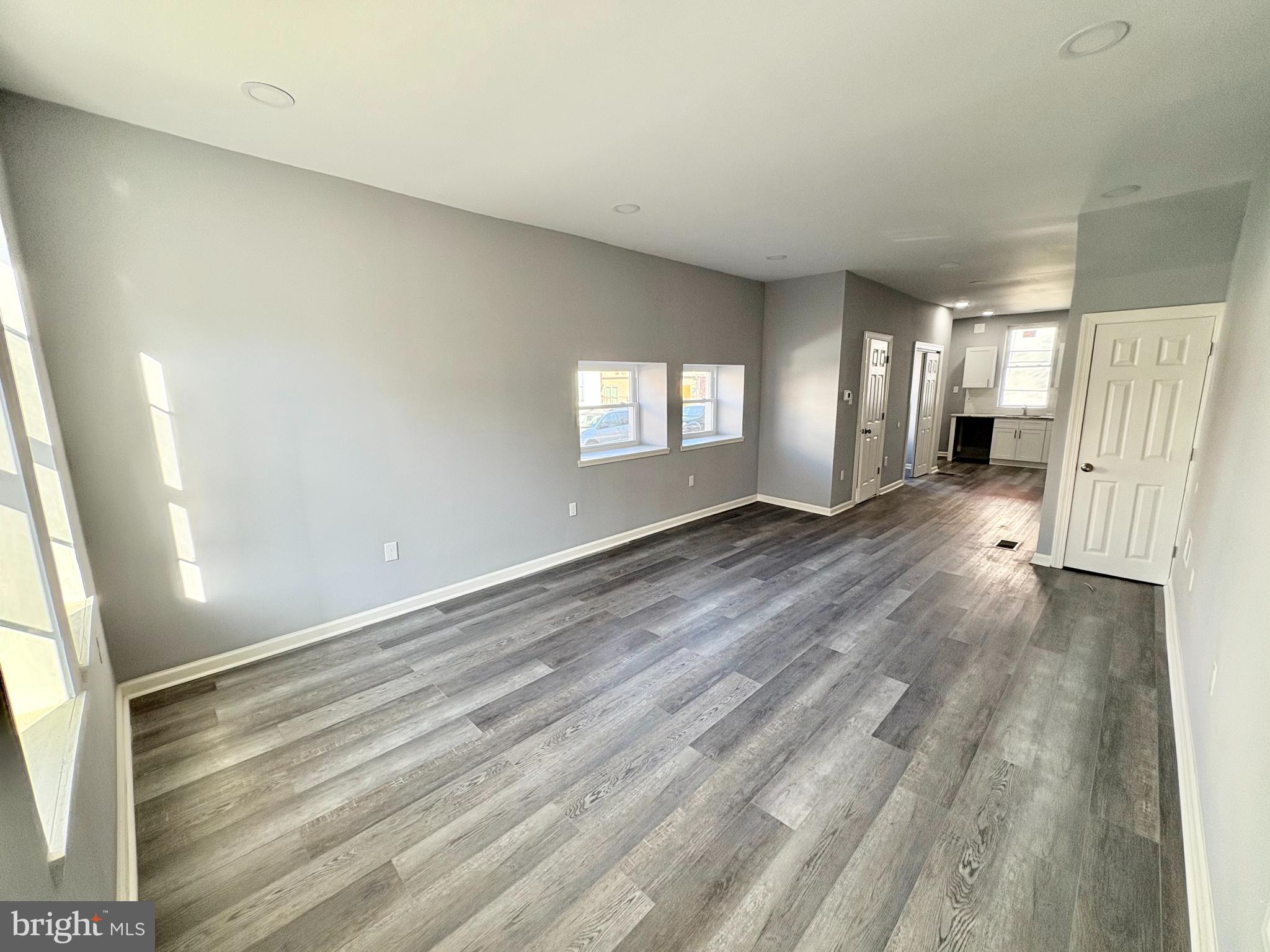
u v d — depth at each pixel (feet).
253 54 5.71
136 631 8.00
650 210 11.00
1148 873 5.23
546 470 13.20
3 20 5.04
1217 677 5.90
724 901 4.98
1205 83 6.36
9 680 4.27
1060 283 19.03
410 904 4.97
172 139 7.62
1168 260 10.99
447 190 9.83
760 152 8.26
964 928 4.72
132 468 7.73
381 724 7.52
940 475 26.08
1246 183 9.60
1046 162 8.68
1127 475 12.23
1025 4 5.01
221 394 8.39
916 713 7.68
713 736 7.25
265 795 6.24
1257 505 5.38
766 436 20.06
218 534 8.59
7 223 5.90
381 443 10.23
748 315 18.67
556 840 5.65
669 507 16.94
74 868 3.39
